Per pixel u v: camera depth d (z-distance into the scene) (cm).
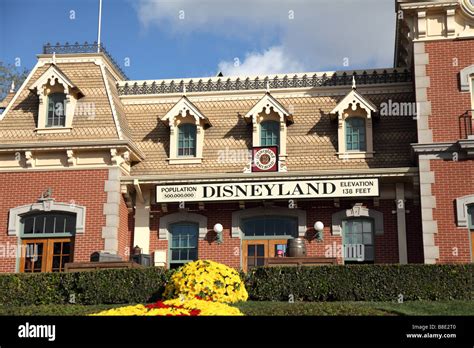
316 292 1823
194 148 2488
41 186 2356
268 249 2341
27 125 2453
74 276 1908
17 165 2397
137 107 2638
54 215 2356
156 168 2462
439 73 2247
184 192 2341
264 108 2441
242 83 2617
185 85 2661
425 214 2148
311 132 2450
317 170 2311
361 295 1809
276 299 1834
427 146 2183
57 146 2358
